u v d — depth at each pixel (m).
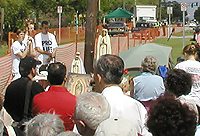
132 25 66.69
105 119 4.18
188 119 3.15
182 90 5.49
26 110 6.63
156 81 7.24
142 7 78.75
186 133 3.14
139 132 4.99
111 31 51.53
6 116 6.71
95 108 4.27
